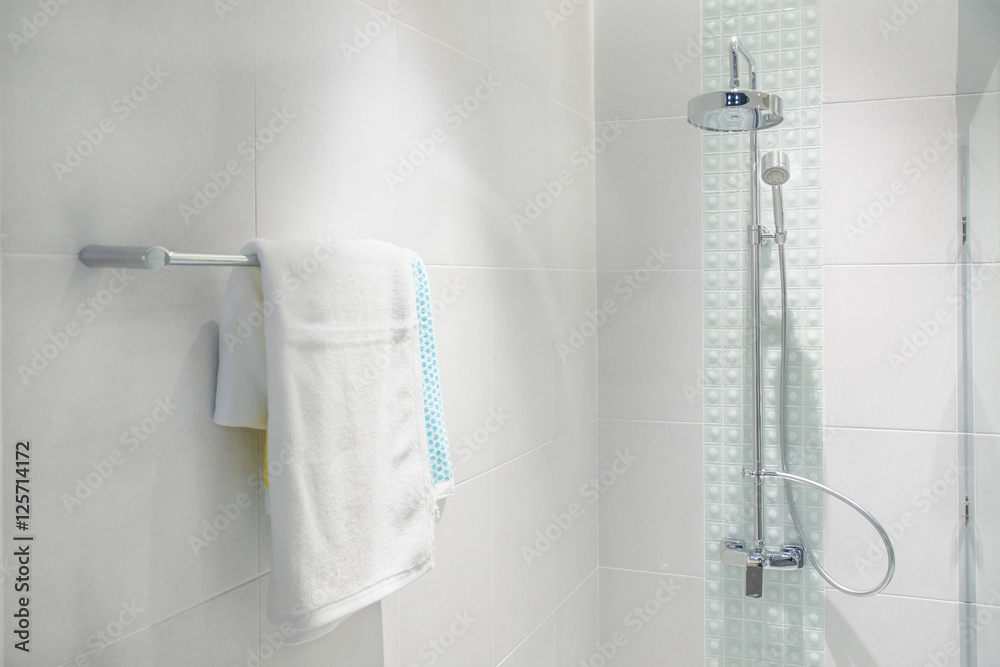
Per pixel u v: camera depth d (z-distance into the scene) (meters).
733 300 1.93
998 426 1.44
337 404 0.89
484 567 1.47
